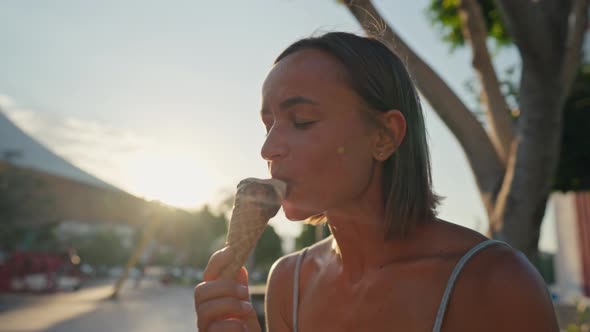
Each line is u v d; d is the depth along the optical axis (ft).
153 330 23.59
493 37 17.47
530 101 8.29
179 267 90.02
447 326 2.48
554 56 8.06
